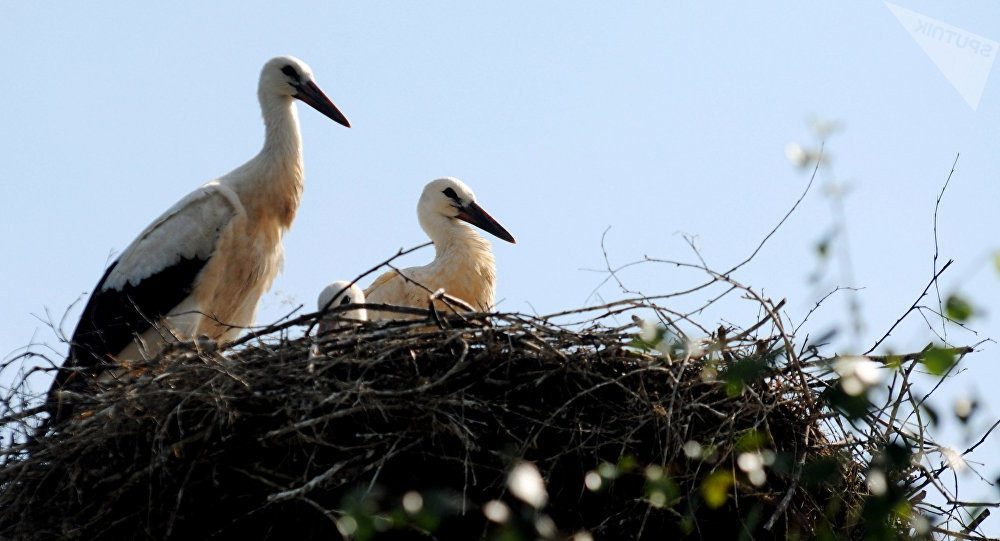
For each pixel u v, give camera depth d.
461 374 11.09
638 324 11.32
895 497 7.83
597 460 10.79
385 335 11.32
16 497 11.27
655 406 10.82
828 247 8.13
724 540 10.89
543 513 10.57
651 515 10.72
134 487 10.95
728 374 8.46
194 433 10.88
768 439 10.70
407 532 10.60
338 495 10.66
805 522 10.47
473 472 10.12
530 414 10.98
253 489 10.78
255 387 10.92
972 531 10.24
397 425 10.82
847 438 10.85
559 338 11.32
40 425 12.01
